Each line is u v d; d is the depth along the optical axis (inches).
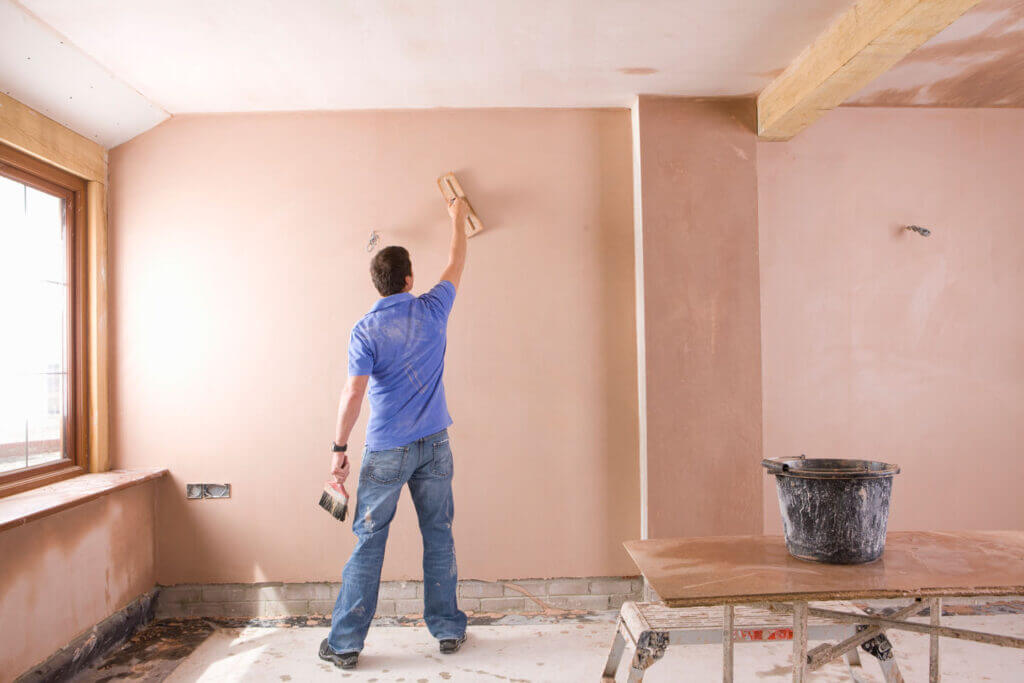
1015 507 130.3
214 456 121.8
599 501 123.6
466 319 123.6
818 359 127.8
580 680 95.9
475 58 104.4
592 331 124.3
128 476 113.8
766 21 93.5
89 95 107.8
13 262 103.1
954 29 98.8
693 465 117.9
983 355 130.3
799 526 64.1
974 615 117.5
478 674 98.0
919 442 129.2
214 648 107.3
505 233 124.1
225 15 90.4
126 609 111.2
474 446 123.2
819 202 128.3
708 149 120.1
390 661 102.5
